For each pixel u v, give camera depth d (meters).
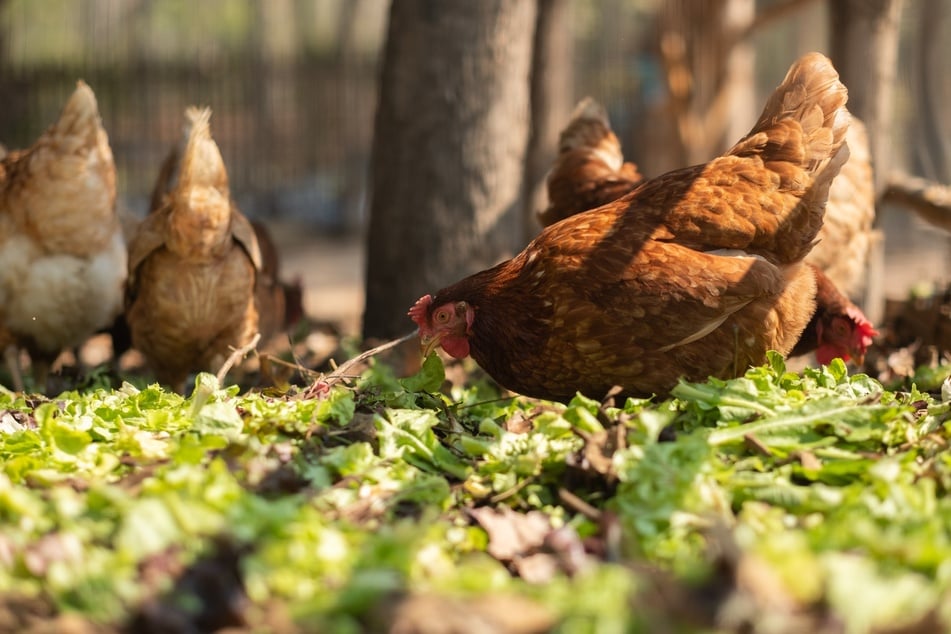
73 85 6.61
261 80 7.06
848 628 1.23
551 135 3.63
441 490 1.63
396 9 2.69
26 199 2.44
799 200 1.94
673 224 1.94
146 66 6.86
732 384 1.75
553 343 1.94
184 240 2.34
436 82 2.65
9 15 6.45
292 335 2.94
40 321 2.51
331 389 1.90
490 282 1.99
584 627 1.25
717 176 1.96
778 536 1.46
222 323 2.44
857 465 1.62
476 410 1.96
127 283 2.44
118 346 2.75
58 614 1.39
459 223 2.67
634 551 1.50
